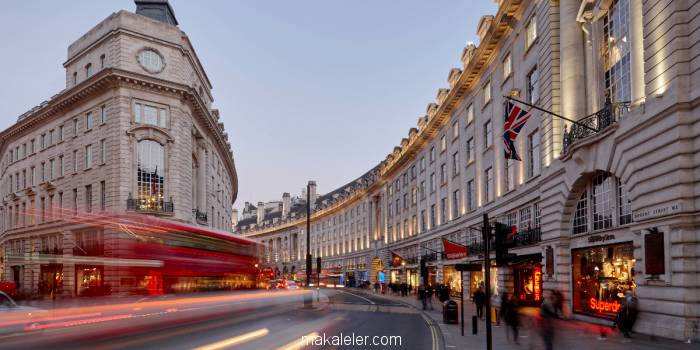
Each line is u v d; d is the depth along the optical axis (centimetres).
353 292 6312
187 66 4544
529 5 2711
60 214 4641
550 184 2341
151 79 4181
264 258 3788
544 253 2392
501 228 1130
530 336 1691
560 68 2289
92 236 3772
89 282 3431
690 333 1417
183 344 1455
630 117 1692
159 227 2053
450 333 1797
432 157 5072
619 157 1766
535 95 2670
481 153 3594
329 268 9744
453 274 4334
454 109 4309
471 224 3803
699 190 1425
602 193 1967
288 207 12712
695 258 1439
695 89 1438
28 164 5278
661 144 1536
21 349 1326
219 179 6362
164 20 4812
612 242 1852
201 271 2286
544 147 2420
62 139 4769
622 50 1900
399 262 5241
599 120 1933
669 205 1499
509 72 3094
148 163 4178
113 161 4047
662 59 1555
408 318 2509
